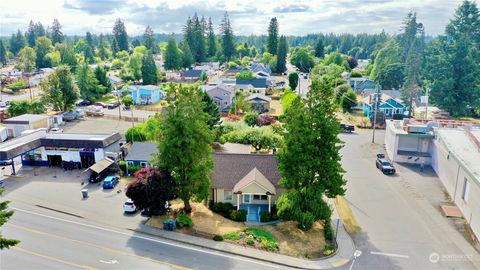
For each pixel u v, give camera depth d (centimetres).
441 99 8006
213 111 5891
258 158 4034
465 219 3547
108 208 3753
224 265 2794
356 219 3572
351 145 6050
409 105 8338
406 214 3675
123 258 2861
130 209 3622
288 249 3038
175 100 3562
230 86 9781
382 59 11556
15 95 11019
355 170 4900
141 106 9444
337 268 2794
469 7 8069
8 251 2922
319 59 19088
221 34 18075
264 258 2894
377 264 2850
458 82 7950
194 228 3344
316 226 3453
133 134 5672
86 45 19575
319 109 3384
